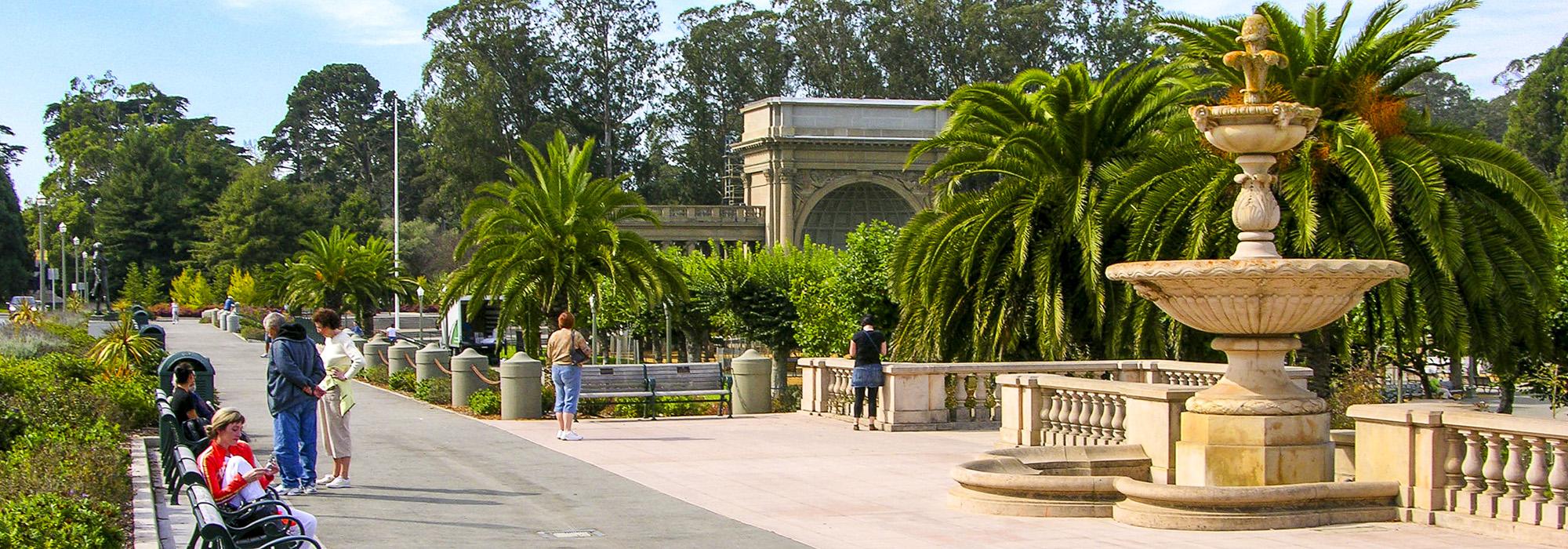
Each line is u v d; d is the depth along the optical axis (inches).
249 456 434.6
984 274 970.1
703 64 3949.3
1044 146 964.6
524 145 1304.1
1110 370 821.2
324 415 536.7
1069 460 521.7
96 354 1142.3
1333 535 415.5
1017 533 428.5
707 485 550.9
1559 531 394.0
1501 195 851.4
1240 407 471.8
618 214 1349.7
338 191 5098.4
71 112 5693.9
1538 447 406.3
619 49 3924.7
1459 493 429.4
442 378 1094.4
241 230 3973.9
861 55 3887.8
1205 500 429.7
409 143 5022.1
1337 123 833.5
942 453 661.9
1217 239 848.3
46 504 385.4
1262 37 478.0
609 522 456.8
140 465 610.5
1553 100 3282.5
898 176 3390.7
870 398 792.3
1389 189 768.3
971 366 795.4
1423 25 841.5
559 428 792.3
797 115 3393.2
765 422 842.2
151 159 4490.7
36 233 4537.4
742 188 3868.1
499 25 3750.0
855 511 481.7
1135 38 3693.4
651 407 890.1
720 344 2069.4
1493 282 841.5
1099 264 896.9
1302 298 449.4
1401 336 1010.1
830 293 1541.6
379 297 2554.1
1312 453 471.8
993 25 3779.5
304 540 330.6
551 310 1312.7
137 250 4424.2
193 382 614.9
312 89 5408.5
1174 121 909.2
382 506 491.2
